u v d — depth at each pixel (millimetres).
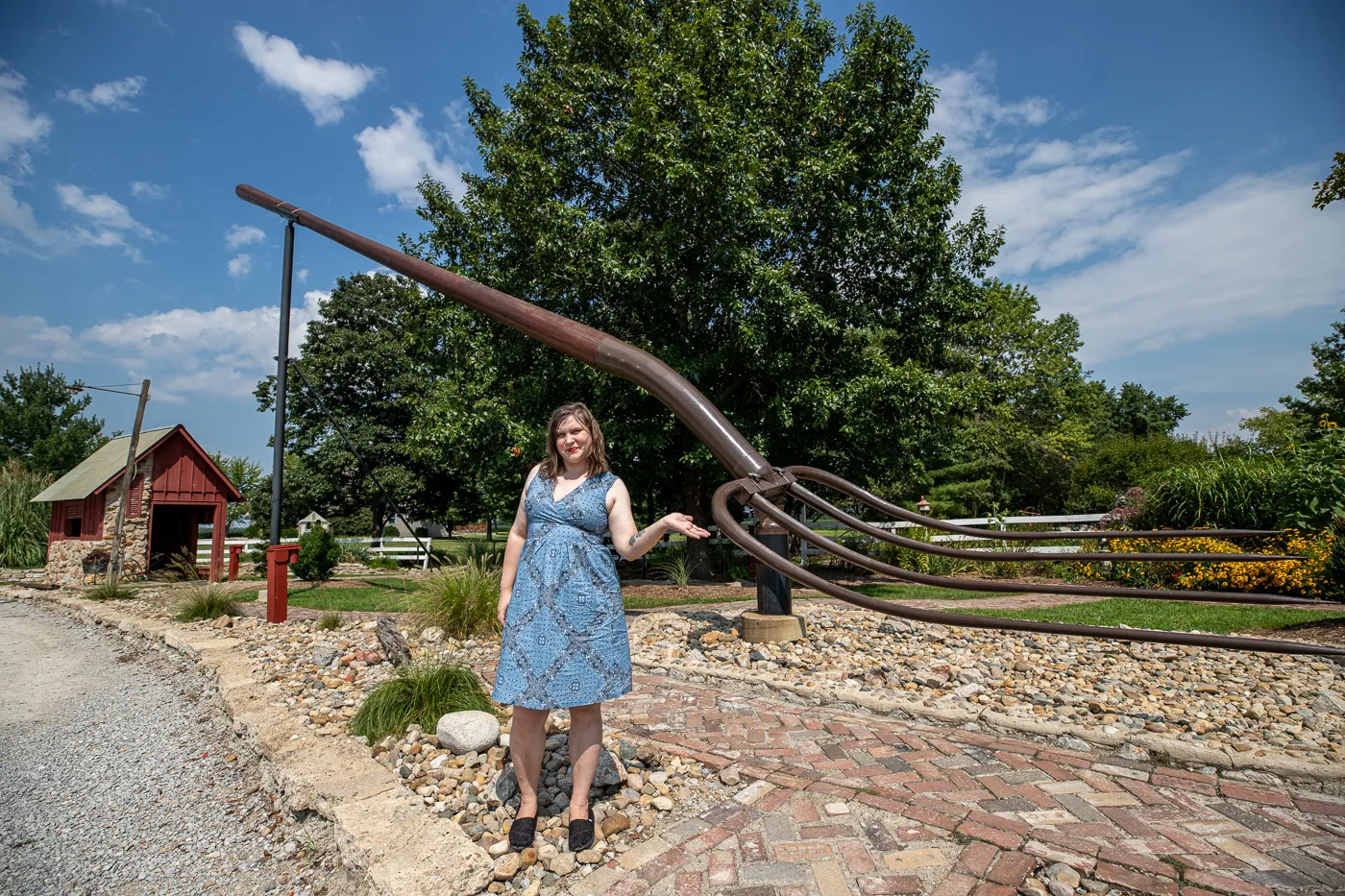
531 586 2426
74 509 14203
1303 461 8688
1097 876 2139
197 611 7773
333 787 2893
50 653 6969
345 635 6559
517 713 2480
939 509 21125
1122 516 10898
